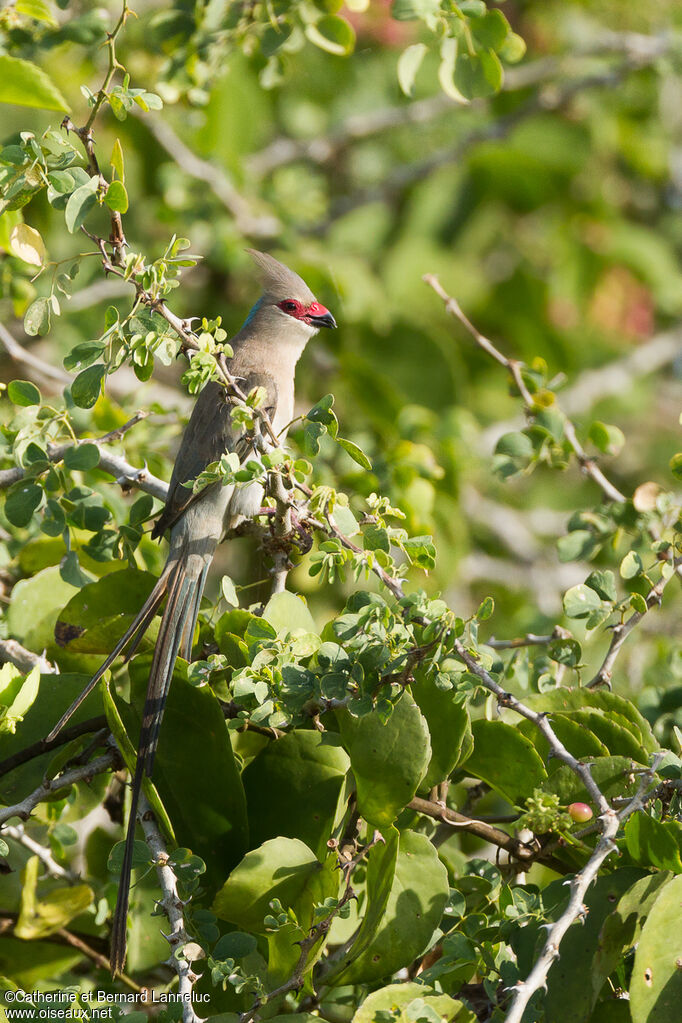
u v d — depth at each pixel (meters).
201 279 13.49
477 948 5.60
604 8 16.05
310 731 6.58
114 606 7.64
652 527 8.25
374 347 14.34
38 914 7.25
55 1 8.79
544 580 13.73
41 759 6.87
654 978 5.33
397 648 5.86
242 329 10.74
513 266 17.02
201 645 7.85
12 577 8.98
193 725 6.57
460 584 13.14
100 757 6.74
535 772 6.59
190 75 9.41
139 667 6.95
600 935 5.55
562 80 15.62
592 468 8.68
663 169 17.70
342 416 12.58
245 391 9.91
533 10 16.12
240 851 6.42
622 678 10.08
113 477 8.71
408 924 6.02
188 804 6.48
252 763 6.62
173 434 9.89
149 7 12.05
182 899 5.86
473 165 16.59
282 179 14.43
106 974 7.55
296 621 6.98
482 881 6.53
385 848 6.00
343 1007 7.01
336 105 15.80
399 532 6.41
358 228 15.91
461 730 6.51
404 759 6.10
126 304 12.94
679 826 5.80
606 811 5.66
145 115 12.63
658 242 17.55
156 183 13.67
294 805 6.53
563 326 17.36
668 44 14.51
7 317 12.38
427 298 15.88
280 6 8.98
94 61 12.03
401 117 14.99
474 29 8.10
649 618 11.38
